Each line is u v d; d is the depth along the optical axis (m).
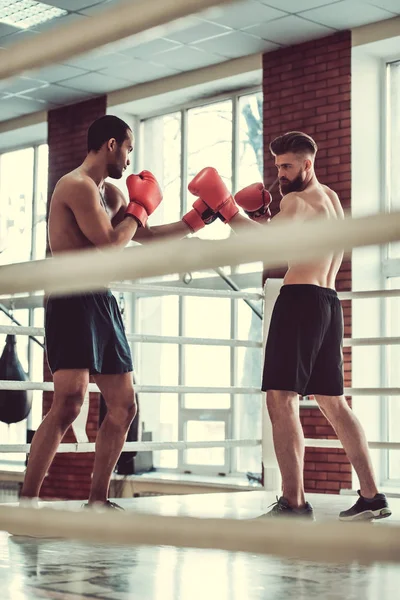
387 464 6.76
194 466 8.00
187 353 8.16
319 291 2.86
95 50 0.52
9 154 9.95
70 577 1.81
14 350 6.48
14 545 2.24
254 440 3.99
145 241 3.27
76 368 2.68
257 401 7.66
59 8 6.64
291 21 6.63
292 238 0.51
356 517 2.89
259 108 7.82
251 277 7.56
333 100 6.86
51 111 8.87
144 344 8.50
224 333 7.88
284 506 2.76
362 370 6.66
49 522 0.56
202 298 8.05
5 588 1.68
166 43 7.07
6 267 0.65
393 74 6.96
